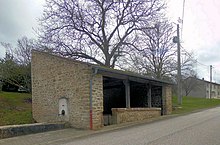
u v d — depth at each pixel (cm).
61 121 1496
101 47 2609
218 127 1218
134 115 1692
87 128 1359
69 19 2477
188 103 3822
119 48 2650
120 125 1463
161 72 3069
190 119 1675
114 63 2669
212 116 1858
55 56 1577
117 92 2309
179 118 1789
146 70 3023
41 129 1286
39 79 1686
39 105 1673
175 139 909
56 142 1021
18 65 2839
